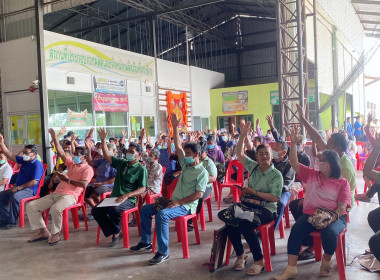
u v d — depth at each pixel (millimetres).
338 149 3764
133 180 4535
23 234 5020
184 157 4078
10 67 11156
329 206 3264
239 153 3961
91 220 5750
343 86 14336
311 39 13266
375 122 11719
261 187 3666
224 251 3598
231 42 23812
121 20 16000
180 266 3668
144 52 19656
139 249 4176
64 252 4219
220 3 20672
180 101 17812
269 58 22812
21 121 11180
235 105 19500
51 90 11312
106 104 13438
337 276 3277
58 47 11523
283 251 3977
